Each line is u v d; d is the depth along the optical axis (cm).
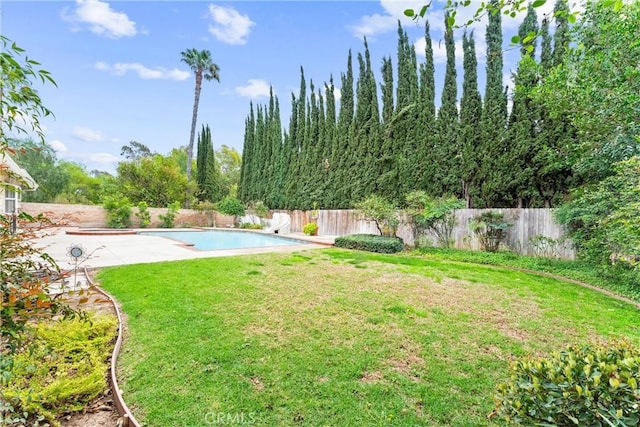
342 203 1620
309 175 1889
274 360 291
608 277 625
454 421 215
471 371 280
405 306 448
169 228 1973
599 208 636
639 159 433
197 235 1734
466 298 493
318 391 246
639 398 124
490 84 1102
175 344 316
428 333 359
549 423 137
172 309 413
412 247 1085
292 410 224
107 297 459
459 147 1187
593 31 623
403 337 347
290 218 1944
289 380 260
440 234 1079
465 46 1197
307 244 1205
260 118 2375
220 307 426
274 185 2180
